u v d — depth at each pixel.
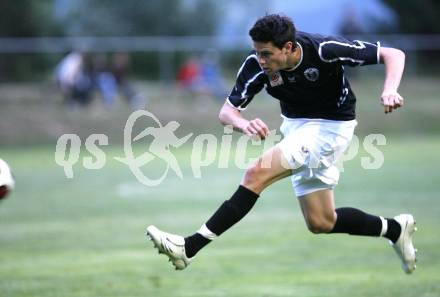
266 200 44.84
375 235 22.55
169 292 24.33
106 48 83.94
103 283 25.69
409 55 88.56
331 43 19.75
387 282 25.16
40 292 24.52
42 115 77.69
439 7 101.25
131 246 32.19
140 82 84.75
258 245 31.98
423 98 86.12
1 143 74.38
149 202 44.00
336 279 25.78
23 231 35.91
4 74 84.12
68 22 112.62
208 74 83.56
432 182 49.50
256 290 24.45
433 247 30.50
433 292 23.64
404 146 72.69
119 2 116.00
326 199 21.42
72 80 78.94
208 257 29.86
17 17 104.94
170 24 116.06
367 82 87.12
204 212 40.06
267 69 19.48
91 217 39.34
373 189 46.72
